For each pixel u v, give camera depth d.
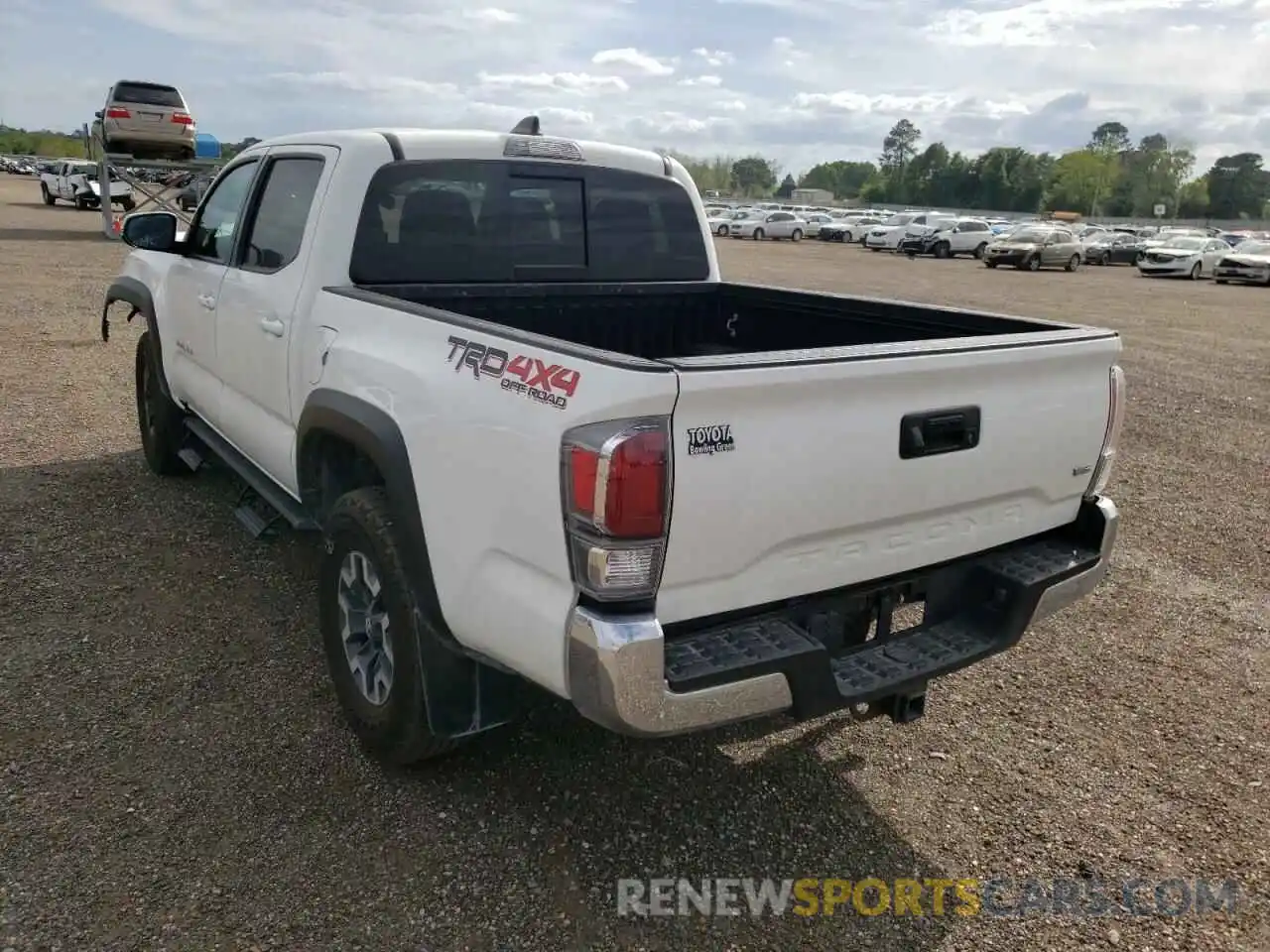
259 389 4.03
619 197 4.35
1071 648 4.38
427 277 3.84
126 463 6.11
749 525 2.37
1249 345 14.97
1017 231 35.56
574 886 2.70
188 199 23.42
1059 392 2.99
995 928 2.66
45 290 13.64
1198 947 2.63
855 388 2.46
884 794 3.22
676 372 2.17
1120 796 3.28
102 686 3.55
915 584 2.87
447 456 2.64
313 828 2.86
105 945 2.39
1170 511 6.45
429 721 2.88
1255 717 3.83
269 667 3.73
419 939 2.47
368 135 3.70
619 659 2.20
